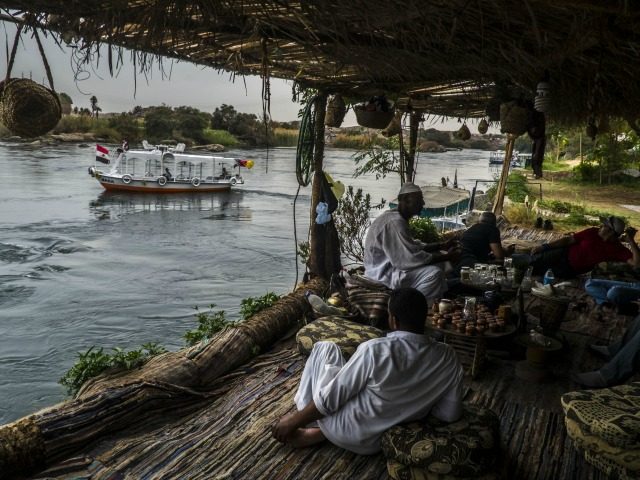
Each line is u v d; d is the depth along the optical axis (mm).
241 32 2910
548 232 9383
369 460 2805
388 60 3182
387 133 6094
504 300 4648
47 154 46719
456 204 15281
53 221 20531
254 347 4250
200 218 22500
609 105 4121
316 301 4590
